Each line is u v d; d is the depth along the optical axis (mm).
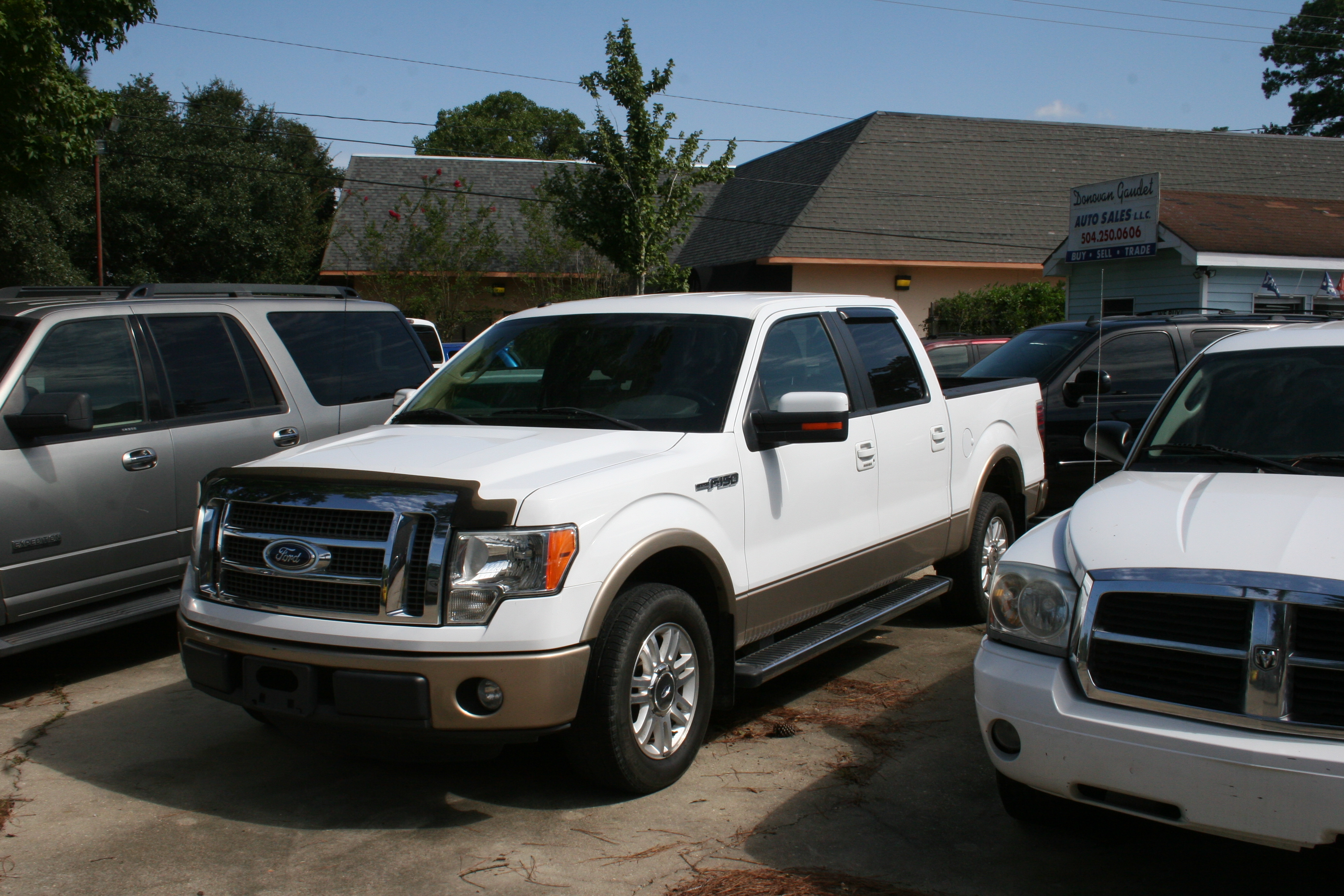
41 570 5234
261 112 46938
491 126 63719
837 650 6184
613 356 4957
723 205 32094
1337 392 4195
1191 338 9109
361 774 4406
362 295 30703
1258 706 2945
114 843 3775
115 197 33312
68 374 5539
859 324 5727
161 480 5793
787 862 3621
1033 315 24125
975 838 3822
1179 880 3520
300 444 6387
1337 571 2973
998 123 30625
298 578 3805
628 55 21375
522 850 3703
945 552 6141
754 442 4633
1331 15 48812
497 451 4156
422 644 3594
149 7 14812
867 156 28422
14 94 11953
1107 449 4664
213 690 3984
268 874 3543
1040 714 3293
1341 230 19734
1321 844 2869
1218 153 31281
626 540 3912
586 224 22172
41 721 5066
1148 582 3184
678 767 4180
